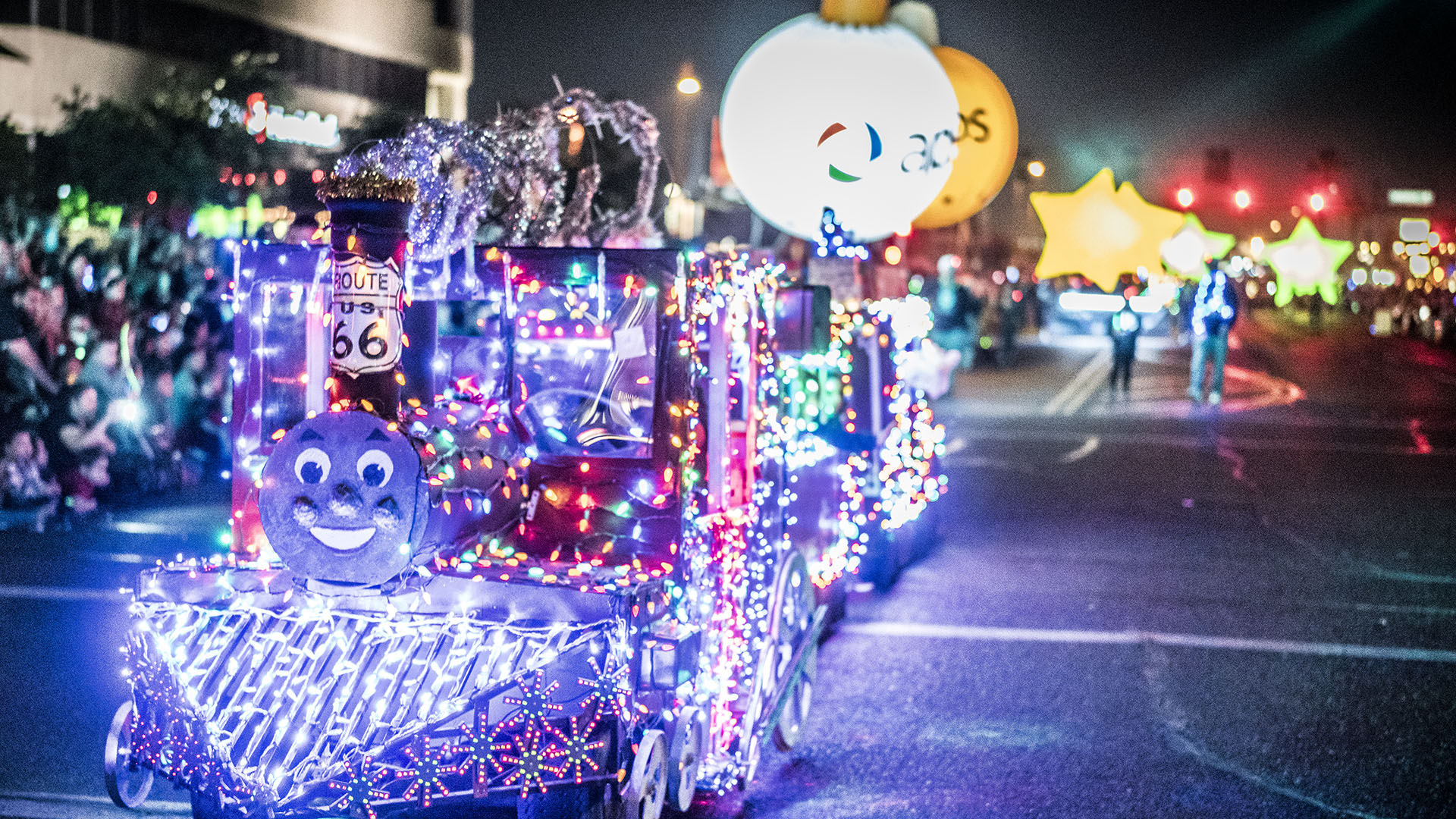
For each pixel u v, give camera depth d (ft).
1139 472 53.06
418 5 165.68
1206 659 27.25
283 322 17.54
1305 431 66.80
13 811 18.47
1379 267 228.63
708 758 18.58
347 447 14.07
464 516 15.23
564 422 16.94
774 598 20.35
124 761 16.75
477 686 14.32
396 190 14.52
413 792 14.47
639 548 16.75
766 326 20.44
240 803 14.47
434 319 16.62
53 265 38.78
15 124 50.01
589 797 15.05
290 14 141.79
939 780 20.48
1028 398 83.25
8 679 24.13
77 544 35.09
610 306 17.03
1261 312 254.06
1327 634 29.22
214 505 40.40
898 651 27.73
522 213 20.61
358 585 14.64
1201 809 19.35
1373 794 20.03
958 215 27.32
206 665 15.12
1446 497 47.88
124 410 40.14
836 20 23.39
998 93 26.76
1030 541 39.37
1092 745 22.08
